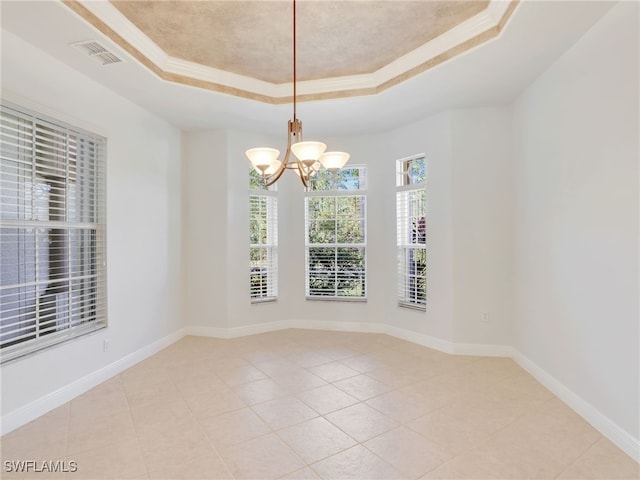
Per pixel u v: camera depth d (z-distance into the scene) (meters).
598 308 2.48
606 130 2.38
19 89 2.55
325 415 2.69
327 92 3.74
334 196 5.08
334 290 5.09
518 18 2.38
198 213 4.74
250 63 3.39
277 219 5.08
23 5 2.21
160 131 4.24
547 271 3.15
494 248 3.94
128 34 2.77
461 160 4.01
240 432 2.46
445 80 3.29
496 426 2.53
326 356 3.98
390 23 2.79
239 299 4.77
